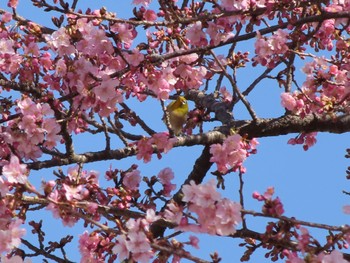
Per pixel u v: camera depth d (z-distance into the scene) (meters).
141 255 9.36
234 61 12.79
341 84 12.20
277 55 12.02
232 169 11.16
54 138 11.34
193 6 11.80
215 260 9.23
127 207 10.85
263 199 9.47
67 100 11.73
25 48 11.79
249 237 10.26
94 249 11.12
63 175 10.96
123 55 11.21
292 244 9.65
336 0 12.88
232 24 11.77
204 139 12.68
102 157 12.20
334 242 9.30
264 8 11.34
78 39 11.41
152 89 11.56
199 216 9.30
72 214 10.12
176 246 9.27
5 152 11.69
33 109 11.29
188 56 12.01
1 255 9.74
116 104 11.47
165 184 11.55
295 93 12.45
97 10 11.39
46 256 12.07
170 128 11.75
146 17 11.45
